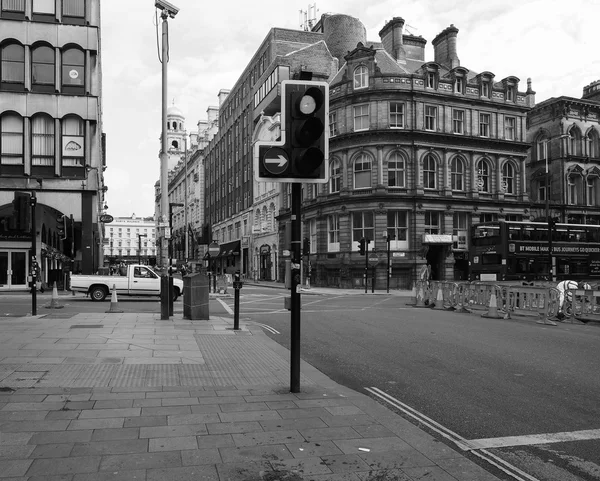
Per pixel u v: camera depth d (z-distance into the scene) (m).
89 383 6.77
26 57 28.36
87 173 28.95
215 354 9.26
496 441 4.94
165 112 15.47
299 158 6.13
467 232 41.94
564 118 49.97
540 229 29.16
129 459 4.13
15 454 4.19
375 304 23.66
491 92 43.94
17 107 28.16
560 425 5.47
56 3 28.78
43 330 11.65
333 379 7.66
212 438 4.68
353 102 41.03
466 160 42.47
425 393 6.82
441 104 41.69
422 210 40.12
